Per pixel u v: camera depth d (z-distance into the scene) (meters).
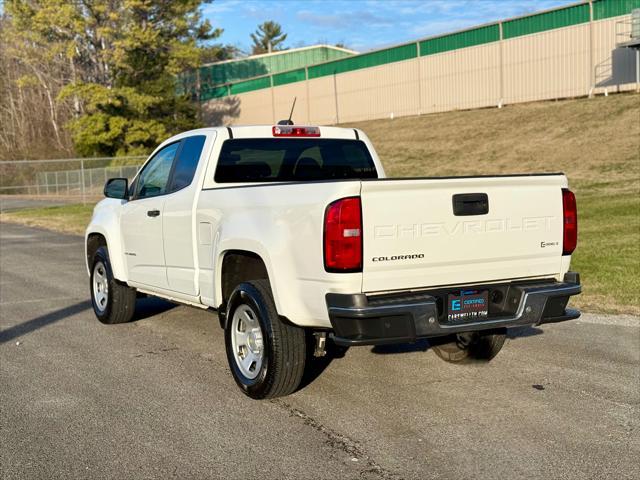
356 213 4.34
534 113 39.56
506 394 5.24
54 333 7.37
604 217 16.91
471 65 45.62
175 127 50.78
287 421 4.76
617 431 4.51
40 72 51.00
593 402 5.04
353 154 6.66
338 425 4.67
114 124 45.88
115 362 6.23
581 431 4.52
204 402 5.16
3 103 62.00
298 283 4.68
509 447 4.27
